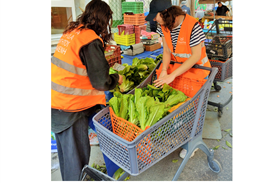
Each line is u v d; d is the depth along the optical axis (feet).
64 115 5.61
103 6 5.29
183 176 6.96
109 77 5.48
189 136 5.90
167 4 6.13
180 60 7.36
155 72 7.68
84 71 5.36
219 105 9.98
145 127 5.20
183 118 5.47
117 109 5.72
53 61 5.40
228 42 9.76
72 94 5.41
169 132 5.30
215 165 6.82
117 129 5.71
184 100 6.31
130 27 20.40
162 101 6.40
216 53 10.20
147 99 5.56
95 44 5.01
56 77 5.34
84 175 5.98
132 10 20.81
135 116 5.68
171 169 7.30
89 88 5.70
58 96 5.39
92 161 7.85
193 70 6.67
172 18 6.17
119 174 6.93
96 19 5.25
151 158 5.11
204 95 5.61
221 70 10.11
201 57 7.25
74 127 5.76
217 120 10.02
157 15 6.40
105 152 5.63
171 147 5.49
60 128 5.67
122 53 19.97
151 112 5.40
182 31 6.55
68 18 18.02
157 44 21.74
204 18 23.98
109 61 11.10
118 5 22.95
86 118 6.02
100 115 5.74
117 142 4.88
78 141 5.97
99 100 6.08
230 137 8.81
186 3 18.62
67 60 5.13
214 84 12.69
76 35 5.09
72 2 17.76
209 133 9.05
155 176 7.03
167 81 6.34
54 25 17.49
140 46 19.94
